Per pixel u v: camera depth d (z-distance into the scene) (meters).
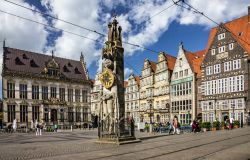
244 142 19.30
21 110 64.75
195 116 56.84
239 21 54.47
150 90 72.25
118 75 21.75
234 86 49.84
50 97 70.19
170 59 69.50
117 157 13.52
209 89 54.66
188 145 18.14
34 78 67.62
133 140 20.89
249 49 49.28
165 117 65.69
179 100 61.47
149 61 74.44
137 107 79.19
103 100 21.72
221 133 28.45
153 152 15.12
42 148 18.12
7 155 14.80
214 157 13.23
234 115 49.22
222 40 53.09
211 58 54.94
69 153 15.13
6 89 62.94
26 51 70.81
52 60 72.00
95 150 16.33
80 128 68.06
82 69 80.94
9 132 50.09
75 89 75.75
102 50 22.14
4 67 63.31
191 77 58.56
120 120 20.94
